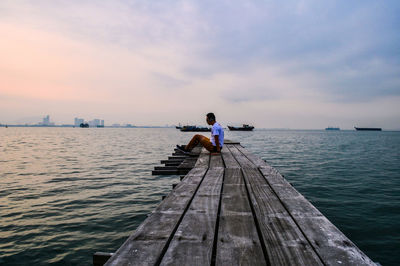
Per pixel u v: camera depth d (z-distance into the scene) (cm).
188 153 796
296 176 1110
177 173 600
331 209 659
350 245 167
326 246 165
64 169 1312
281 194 302
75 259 413
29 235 499
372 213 627
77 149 2606
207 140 737
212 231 192
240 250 162
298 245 168
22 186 918
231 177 409
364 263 144
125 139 5147
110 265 141
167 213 233
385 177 1100
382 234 509
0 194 804
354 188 888
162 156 1984
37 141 4144
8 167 1365
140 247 163
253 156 673
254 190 324
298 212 237
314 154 2123
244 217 225
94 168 1354
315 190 860
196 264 143
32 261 407
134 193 827
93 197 775
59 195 797
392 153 2322
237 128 13788
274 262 146
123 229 529
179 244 169
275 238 180
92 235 500
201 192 311
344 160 1720
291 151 2412
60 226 543
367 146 3394
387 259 419
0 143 3544
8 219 582
